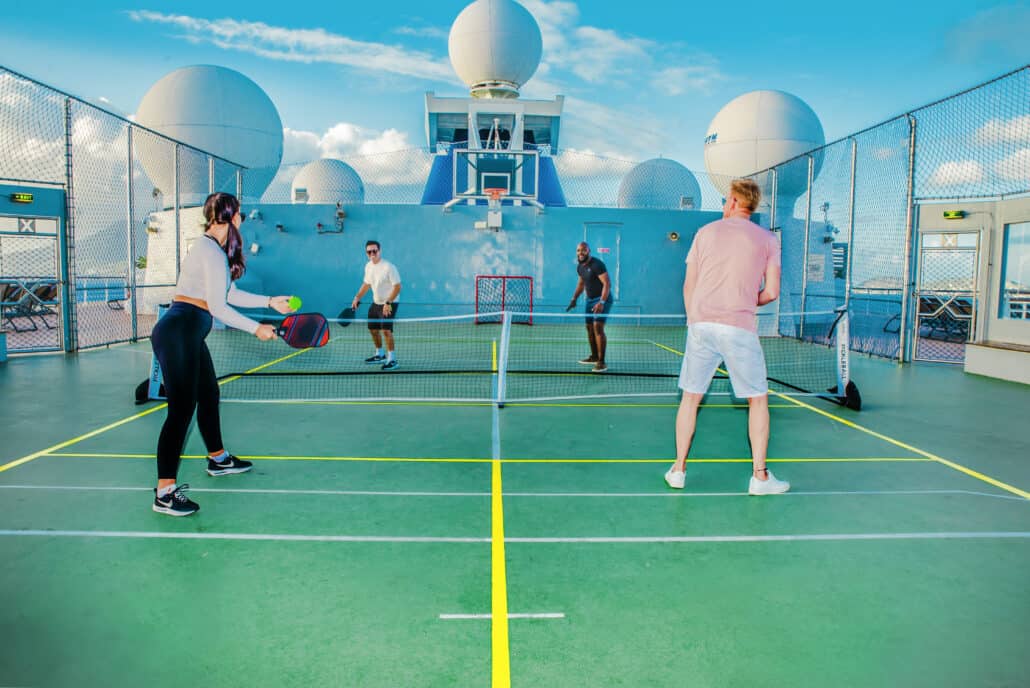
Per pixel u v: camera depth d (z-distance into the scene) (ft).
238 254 12.40
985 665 7.25
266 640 7.55
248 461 14.38
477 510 11.90
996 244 30.35
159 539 10.41
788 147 57.41
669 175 66.13
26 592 8.61
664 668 7.11
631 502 12.39
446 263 52.65
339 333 45.68
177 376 11.23
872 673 7.07
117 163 37.19
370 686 6.72
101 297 73.61
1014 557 10.12
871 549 10.36
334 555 9.89
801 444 17.07
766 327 48.52
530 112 61.93
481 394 23.76
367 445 16.46
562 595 8.71
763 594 8.83
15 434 17.11
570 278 53.11
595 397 23.32
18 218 32.35
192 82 57.41
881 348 40.98
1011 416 20.79
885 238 35.06
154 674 6.88
